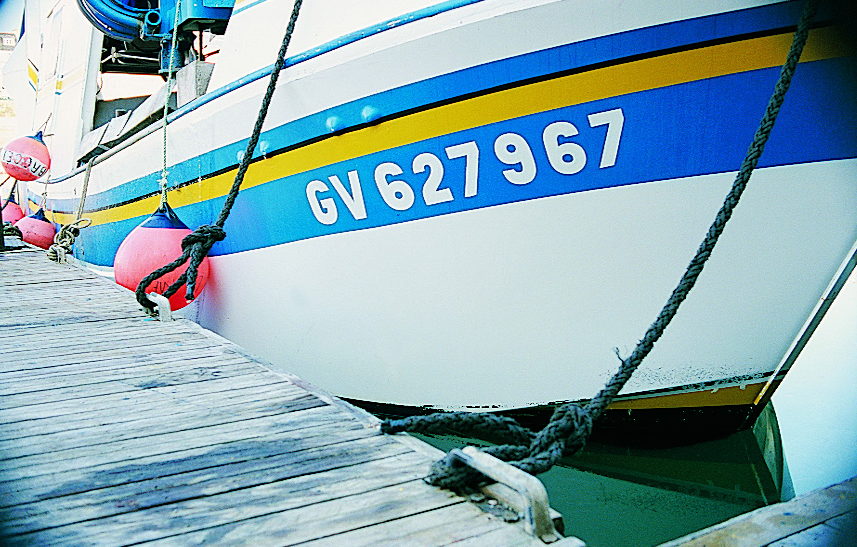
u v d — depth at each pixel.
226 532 1.95
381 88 3.51
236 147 4.61
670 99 2.98
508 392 3.63
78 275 6.49
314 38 3.85
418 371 3.85
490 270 3.45
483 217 3.38
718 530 1.90
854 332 5.45
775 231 3.11
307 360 4.42
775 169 3.02
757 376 3.40
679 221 3.12
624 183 3.12
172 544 1.90
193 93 5.47
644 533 3.09
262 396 3.12
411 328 3.79
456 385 3.75
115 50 8.44
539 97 3.11
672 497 3.42
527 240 3.32
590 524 3.19
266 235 4.45
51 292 5.67
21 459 2.46
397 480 2.26
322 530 1.95
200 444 2.58
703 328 3.27
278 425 2.77
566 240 3.26
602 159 3.11
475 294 3.53
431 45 3.28
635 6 2.88
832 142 2.99
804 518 1.95
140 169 6.14
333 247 4.00
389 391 4.02
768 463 3.71
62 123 9.04
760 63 2.88
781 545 1.81
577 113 3.08
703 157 3.03
